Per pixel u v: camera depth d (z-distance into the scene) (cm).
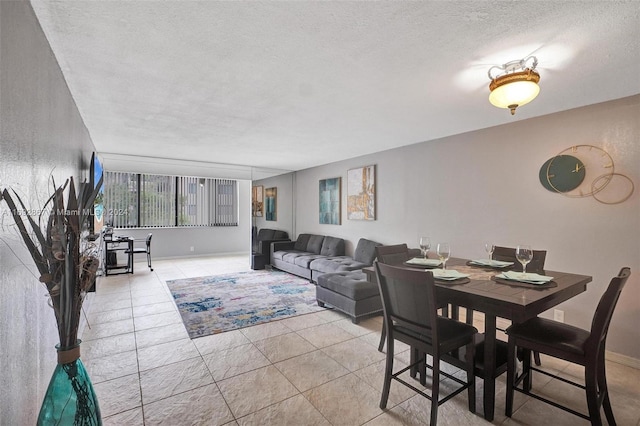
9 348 116
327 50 188
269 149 476
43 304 161
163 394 207
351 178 544
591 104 272
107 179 708
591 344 165
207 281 529
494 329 181
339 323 336
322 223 619
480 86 239
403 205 451
